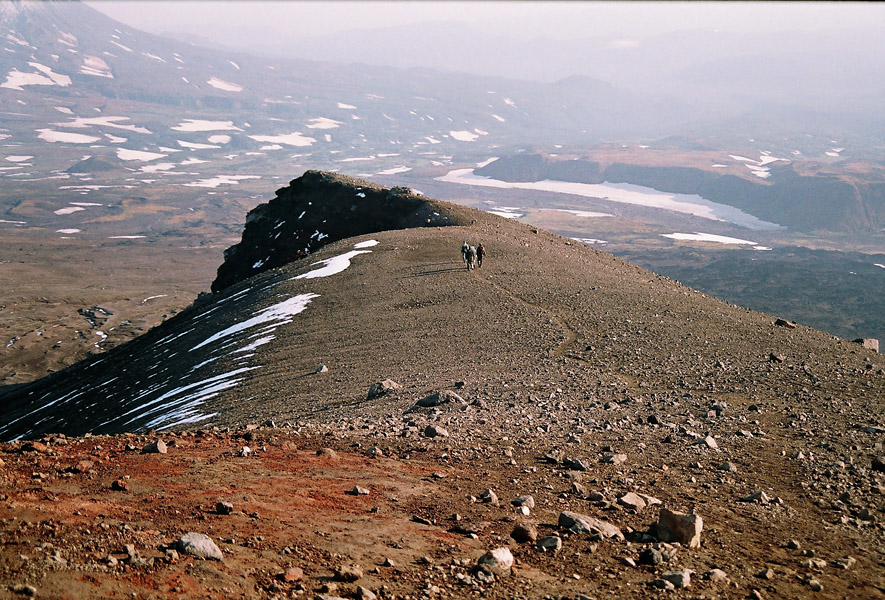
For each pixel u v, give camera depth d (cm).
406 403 2706
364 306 5481
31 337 19000
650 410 2477
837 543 1373
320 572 982
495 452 1858
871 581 1192
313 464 1582
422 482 1523
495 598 969
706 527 1377
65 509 1073
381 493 1412
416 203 11350
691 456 1928
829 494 1672
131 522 1061
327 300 5916
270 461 1572
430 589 967
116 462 1427
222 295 8338
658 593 1033
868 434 2217
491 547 1165
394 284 6075
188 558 941
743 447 2050
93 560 888
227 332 6112
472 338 4131
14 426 7056
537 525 1289
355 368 3803
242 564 966
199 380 4841
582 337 3931
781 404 2603
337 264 7219
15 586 777
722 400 2653
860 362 3397
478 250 6469
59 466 1352
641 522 1359
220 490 1294
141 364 6812
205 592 866
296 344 4800
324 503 1298
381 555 1079
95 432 4956
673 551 1185
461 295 5366
